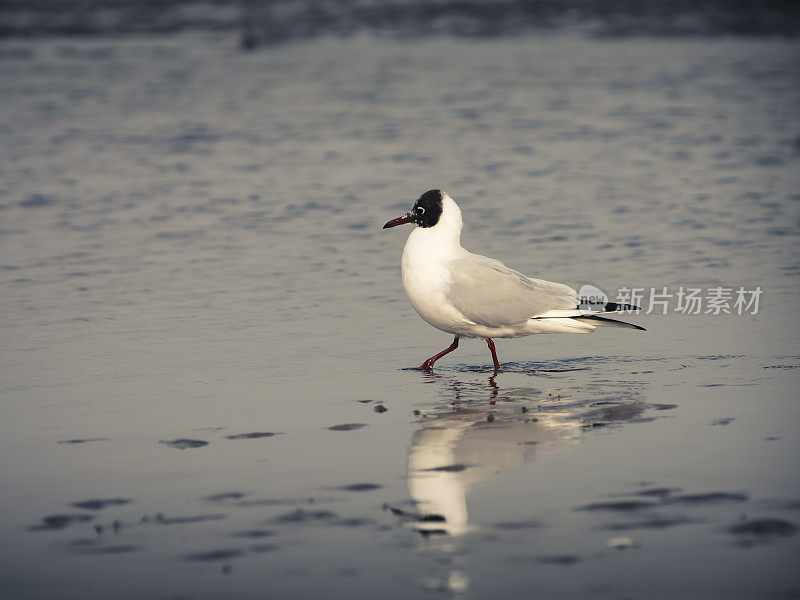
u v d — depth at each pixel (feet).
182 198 75.66
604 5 195.11
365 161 88.07
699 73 132.57
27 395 36.96
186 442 31.68
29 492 27.50
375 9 197.67
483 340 45.68
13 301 50.90
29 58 153.38
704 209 69.21
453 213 41.73
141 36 174.91
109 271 56.65
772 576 21.98
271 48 162.61
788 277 53.26
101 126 105.40
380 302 50.98
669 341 44.04
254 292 52.60
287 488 27.66
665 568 22.47
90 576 22.63
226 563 23.15
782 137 93.50
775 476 27.55
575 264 56.75
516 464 29.32
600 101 115.24
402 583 22.16
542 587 21.81
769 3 190.90
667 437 31.30
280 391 37.55
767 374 38.45
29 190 78.28
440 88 126.00
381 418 34.17
